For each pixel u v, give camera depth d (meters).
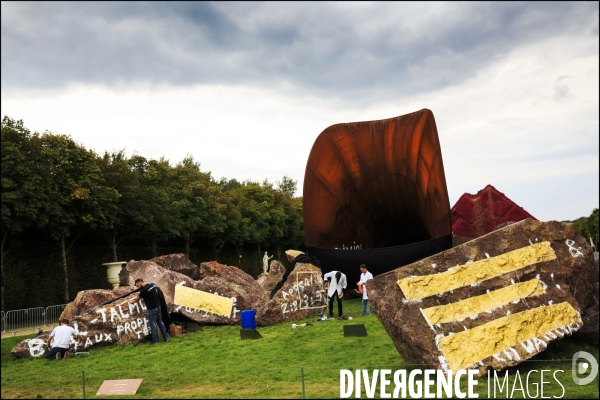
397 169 23.30
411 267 9.84
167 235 39.97
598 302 11.46
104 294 16.45
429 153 19.86
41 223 25.50
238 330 16.31
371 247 28.31
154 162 44.31
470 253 10.09
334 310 20.12
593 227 79.94
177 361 11.94
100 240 35.53
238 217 54.25
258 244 63.41
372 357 10.80
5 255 26.25
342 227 25.67
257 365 10.86
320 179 24.05
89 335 14.51
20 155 24.58
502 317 9.52
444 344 9.09
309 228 24.12
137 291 15.59
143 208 35.47
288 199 75.56
